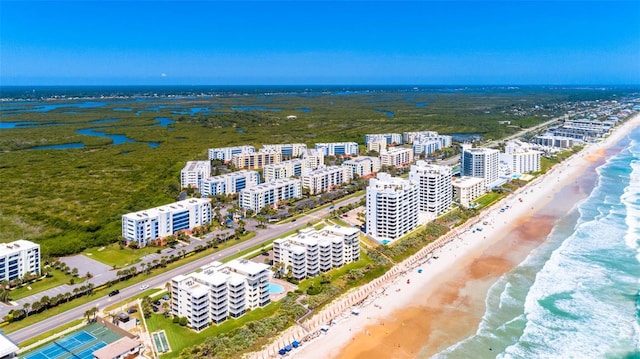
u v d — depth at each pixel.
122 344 164.88
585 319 196.38
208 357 164.12
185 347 170.88
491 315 199.50
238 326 186.62
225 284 191.00
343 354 171.00
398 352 173.50
